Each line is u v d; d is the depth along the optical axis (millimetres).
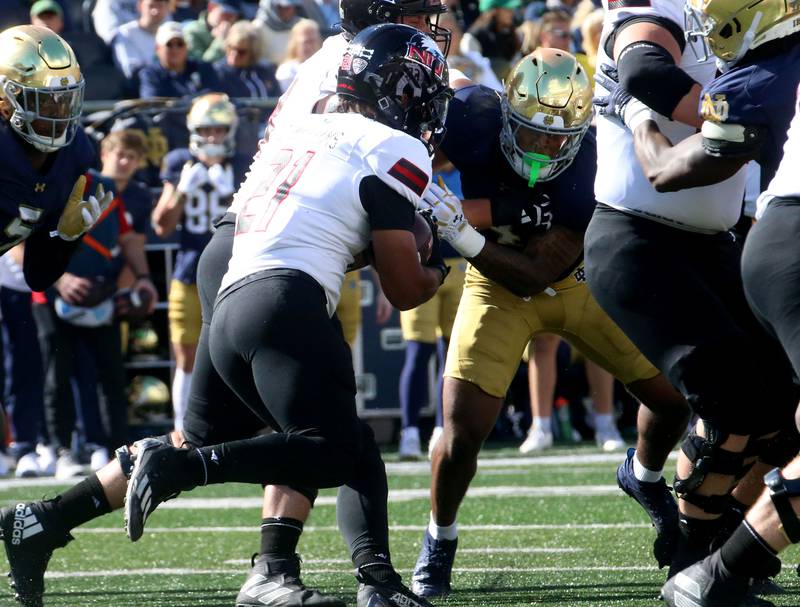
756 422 12383
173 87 32594
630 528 18797
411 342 28422
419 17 14398
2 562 17156
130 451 12758
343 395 11469
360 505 12344
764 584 13844
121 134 28422
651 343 12914
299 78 13781
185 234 28297
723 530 13531
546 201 14555
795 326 10555
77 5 39594
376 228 11641
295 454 11172
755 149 11414
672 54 12492
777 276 10633
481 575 15500
